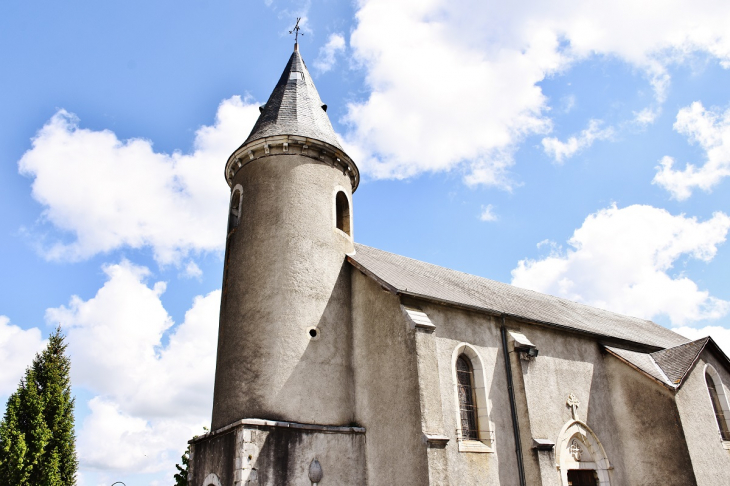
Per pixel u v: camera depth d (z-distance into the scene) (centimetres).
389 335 1431
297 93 1983
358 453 1389
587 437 1681
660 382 1703
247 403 1387
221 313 1650
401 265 1933
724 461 1686
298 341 1456
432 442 1213
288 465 1280
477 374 1516
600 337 1936
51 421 2433
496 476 1391
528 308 1991
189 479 1458
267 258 1568
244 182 1742
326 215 1681
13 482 2211
